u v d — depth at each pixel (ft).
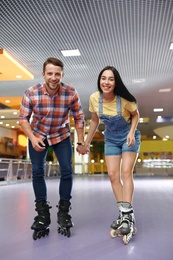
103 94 8.12
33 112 7.98
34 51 23.85
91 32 20.38
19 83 33.63
